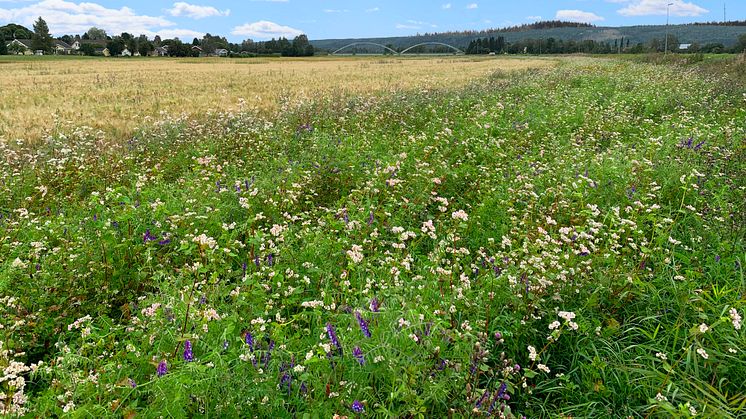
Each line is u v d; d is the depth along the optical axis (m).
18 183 8.14
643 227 5.96
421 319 3.47
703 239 5.70
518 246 5.46
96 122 14.82
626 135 12.09
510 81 23.59
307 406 3.07
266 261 4.94
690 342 3.93
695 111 14.59
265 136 11.15
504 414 3.12
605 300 4.53
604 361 3.86
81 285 4.88
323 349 3.27
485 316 4.07
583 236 5.14
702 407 3.36
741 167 7.96
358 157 8.63
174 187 7.18
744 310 4.17
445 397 3.23
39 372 3.52
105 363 3.47
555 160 8.53
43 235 5.74
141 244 5.35
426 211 6.64
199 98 21.81
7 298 4.39
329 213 6.15
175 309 3.71
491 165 8.63
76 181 8.52
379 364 3.28
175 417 2.79
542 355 4.03
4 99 20.66
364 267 4.69
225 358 3.20
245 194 6.77
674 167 7.74
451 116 13.87
